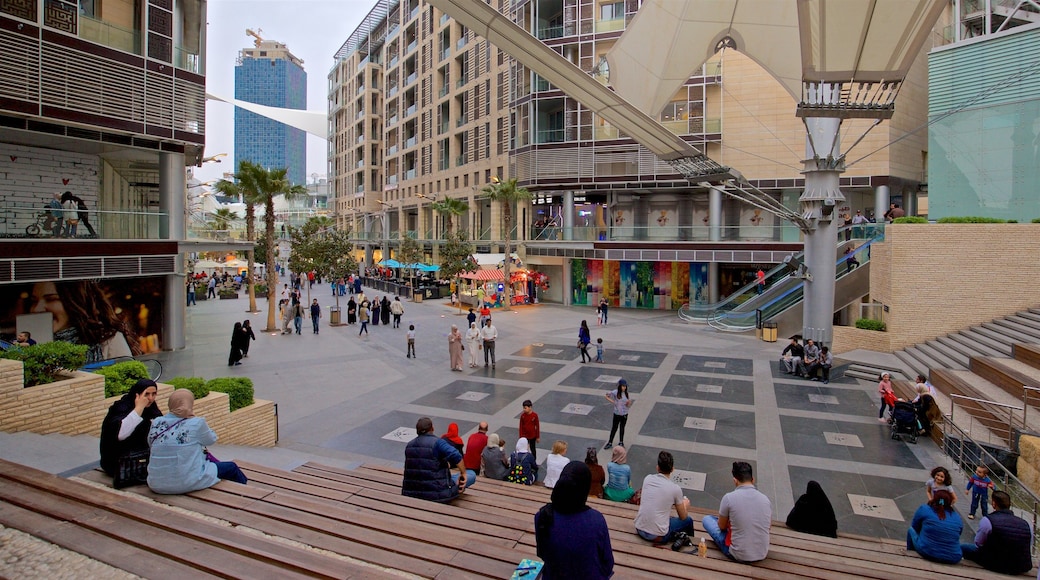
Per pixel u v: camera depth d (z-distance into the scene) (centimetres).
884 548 645
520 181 3991
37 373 833
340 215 9162
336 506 532
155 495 489
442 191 5600
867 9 1305
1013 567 586
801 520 685
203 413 974
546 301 4309
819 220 1973
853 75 1499
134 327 2034
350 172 8644
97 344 1905
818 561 542
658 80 2561
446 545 440
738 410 1409
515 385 1644
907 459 1087
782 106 3425
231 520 448
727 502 541
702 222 3891
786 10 1984
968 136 2191
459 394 1544
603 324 2936
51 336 1797
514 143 4150
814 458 1091
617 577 447
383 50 7269
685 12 2203
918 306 1923
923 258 1911
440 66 5575
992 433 1090
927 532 618
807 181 2006
